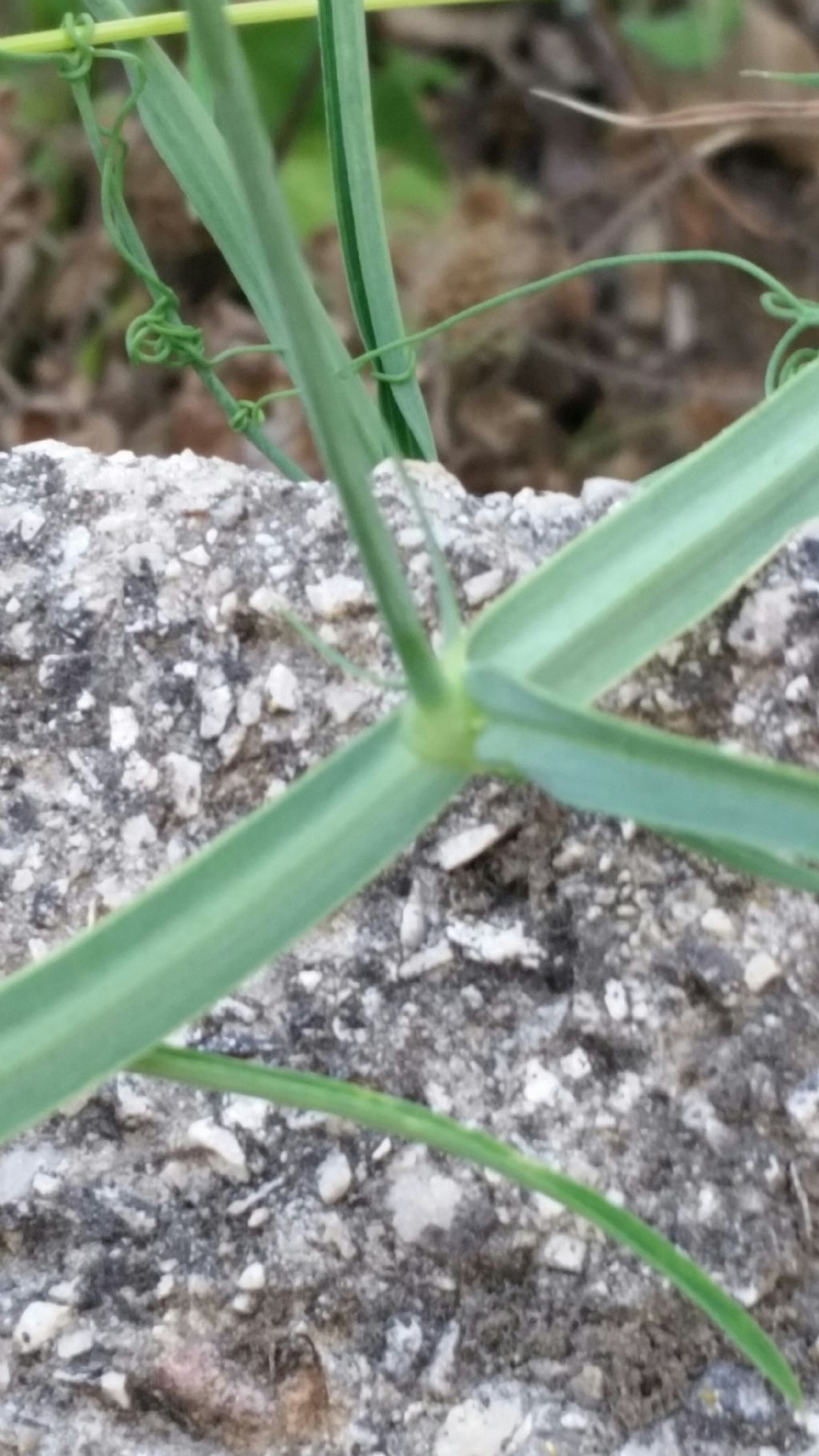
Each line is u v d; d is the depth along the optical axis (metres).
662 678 0.22
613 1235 0.19
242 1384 0.22
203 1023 0.22
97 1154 0.22
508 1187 0.22
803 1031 0.22
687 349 0.49
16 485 0.24
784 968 0.22
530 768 0.18
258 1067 0.19
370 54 0.52
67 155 0.49
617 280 0.50
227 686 0.23
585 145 0.52
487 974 0.22
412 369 0.26
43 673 0.23
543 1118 0.22
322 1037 0.22
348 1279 0.22
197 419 0.47
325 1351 0.22
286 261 0.17
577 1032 0.22
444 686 0.18
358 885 0.19
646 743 0.18
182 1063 0.19
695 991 0.22
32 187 0.49
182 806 0.23
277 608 0.23
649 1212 0.22
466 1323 0.22
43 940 0.23
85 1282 0.22
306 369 0.17
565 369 0.49
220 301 0.49
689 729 0.22
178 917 0.18
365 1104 0.19
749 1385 0.22
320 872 0.19
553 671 0.19
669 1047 0.22
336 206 0.27
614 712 0.22
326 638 0.23
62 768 0.23
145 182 0.49
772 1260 0.22
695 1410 0.22
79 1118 0.22
